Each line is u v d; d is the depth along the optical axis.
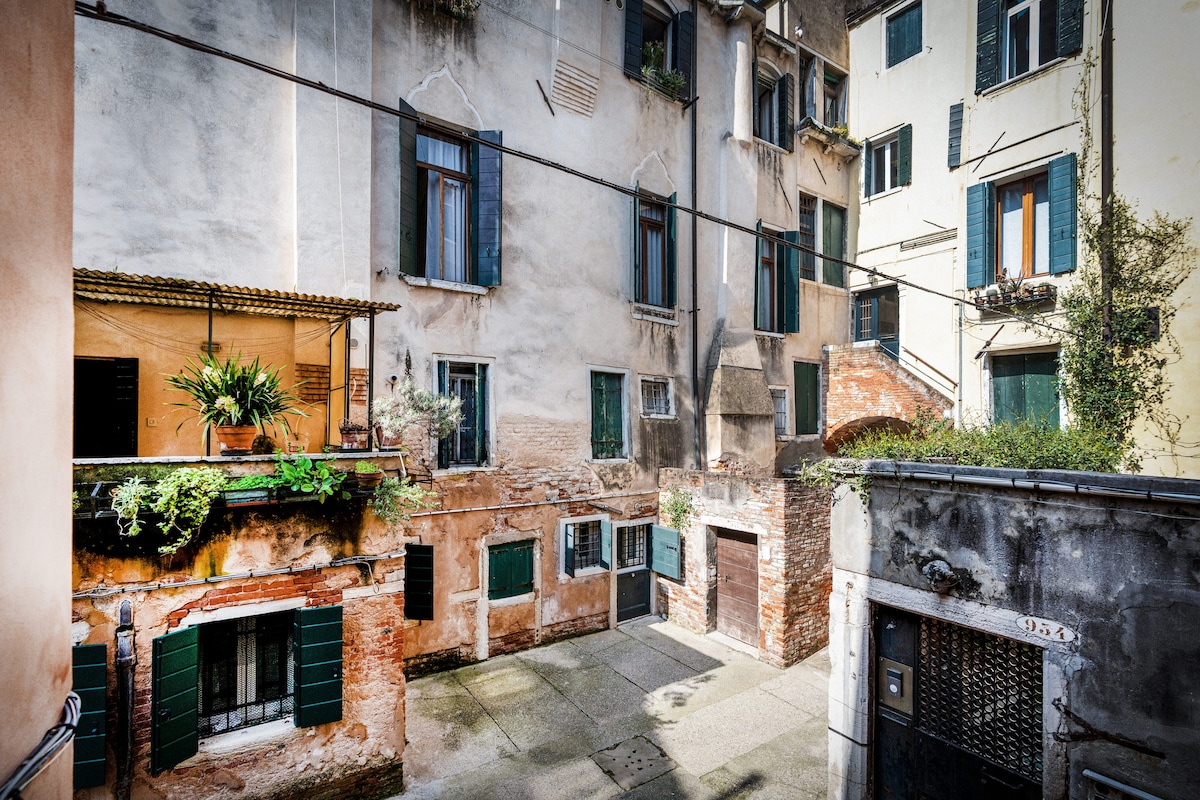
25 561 2.31
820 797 6.19
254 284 7.70
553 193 10.57
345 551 5.97
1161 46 10.05
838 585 5.65
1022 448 5.20
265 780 5.58
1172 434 9.87
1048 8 11.82
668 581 11.36
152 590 5.08
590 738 7.26
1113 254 10.48
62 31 2.62
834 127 16.38
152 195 7.11
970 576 4.64
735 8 12.97
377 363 8.63
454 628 9.19
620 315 11.50
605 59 11.25
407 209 9.05
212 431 7.38
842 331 16.17
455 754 6.90
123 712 4.90
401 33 8.94
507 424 9.88
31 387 2.37
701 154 12.98
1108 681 3.91
